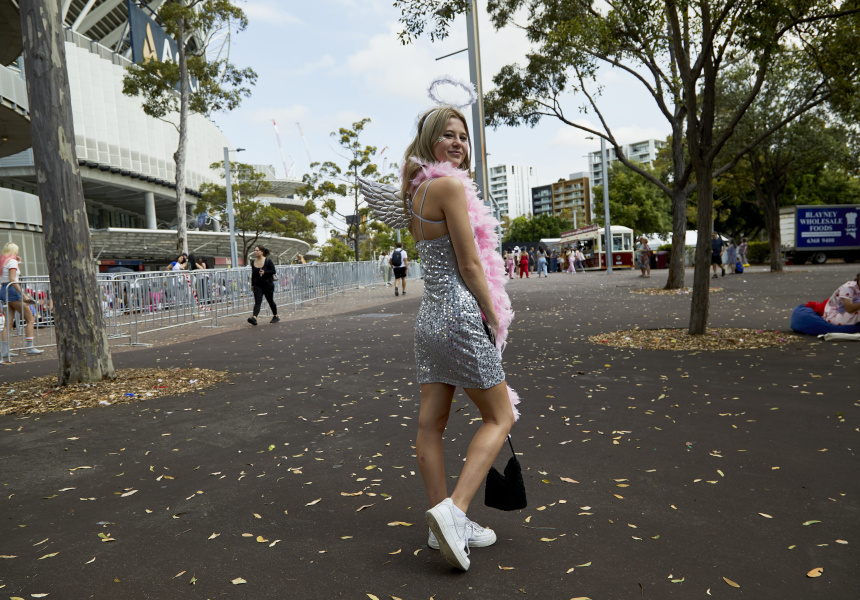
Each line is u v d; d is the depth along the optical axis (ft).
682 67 29.43
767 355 23.49
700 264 29.14
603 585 7.42
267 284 44.47
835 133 81.76
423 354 8.38
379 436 14.53
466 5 32.58
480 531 8.57
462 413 16.34
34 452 14.20
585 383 19.69
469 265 7.89
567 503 10.09
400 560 8.30
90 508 10.66
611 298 56.03
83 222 21.79
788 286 60.13
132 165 161.27
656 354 24.88
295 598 7.36
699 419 15.01
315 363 25.70
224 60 82.07
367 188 9.15
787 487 10.49
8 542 9.33
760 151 82.02
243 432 15.34
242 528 9.53
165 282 43.86
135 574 8.12
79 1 151.74
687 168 58.65
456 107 8.57
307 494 10.93
